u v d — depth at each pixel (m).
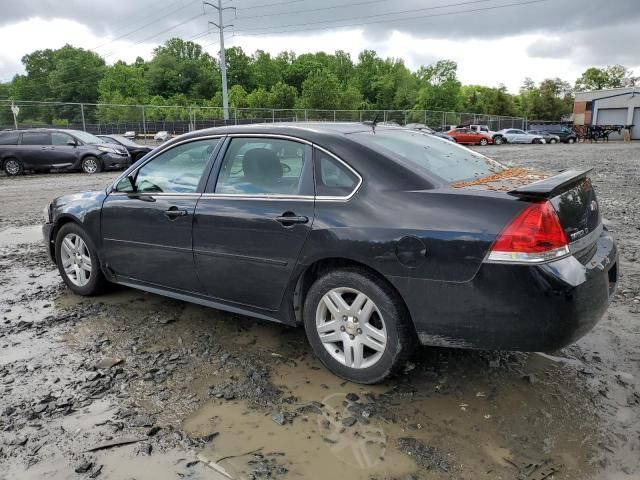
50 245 5.12
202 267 3.81
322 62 123.94
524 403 3.00
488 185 3.05
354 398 3.06
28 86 93.50
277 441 2.69
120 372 3.43
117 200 4.36
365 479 2.40
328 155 3.29
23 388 3.24
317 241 3.15
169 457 2.58
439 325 2.86
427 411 2.93
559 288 2.61
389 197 3.01
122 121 30.69
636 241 6.85
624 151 30.39
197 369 3.46
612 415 2.88
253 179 3.58
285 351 3.71
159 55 115.19
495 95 83.69
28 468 2.51
